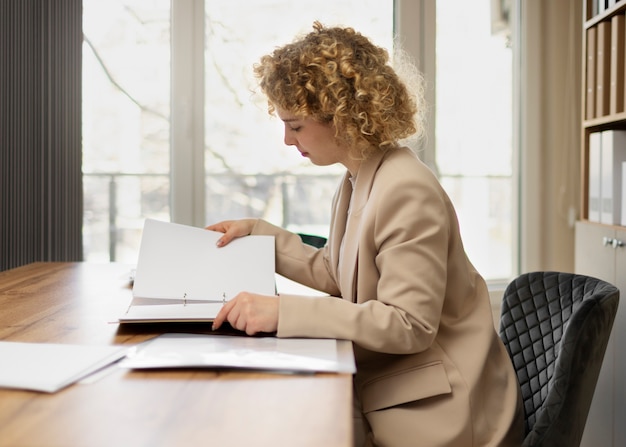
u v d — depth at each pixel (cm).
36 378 74
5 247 279
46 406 66
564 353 112
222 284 120
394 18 317
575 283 132
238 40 306
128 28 299
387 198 107
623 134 220
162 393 71
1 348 88
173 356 83
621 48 218
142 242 128
